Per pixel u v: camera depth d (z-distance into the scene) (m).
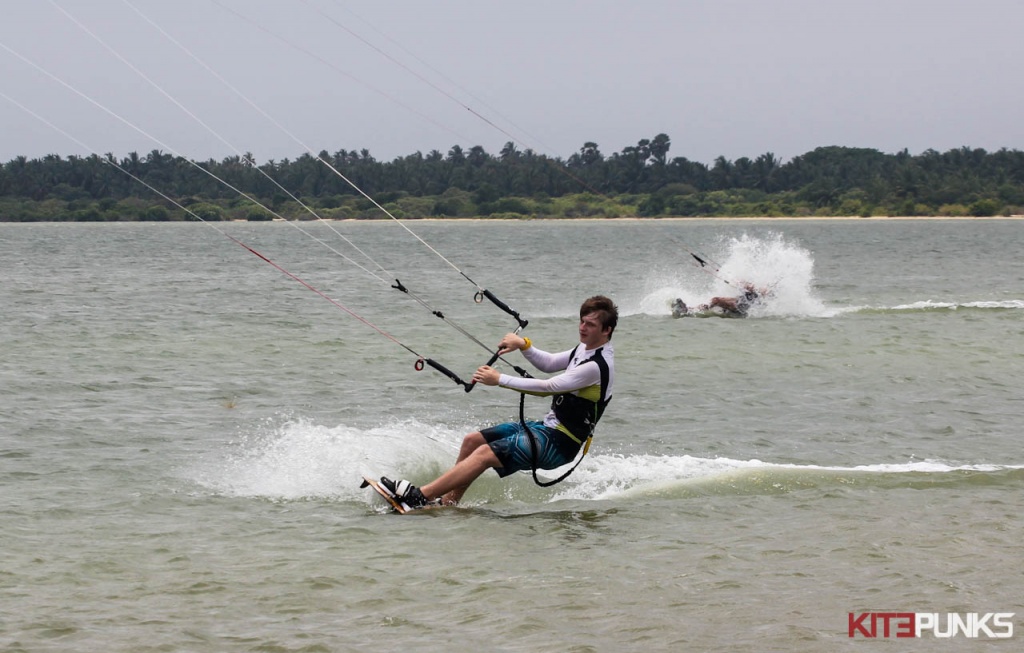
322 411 33.25
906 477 25.16
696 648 15.60
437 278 103.25
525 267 126.69
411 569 18.73
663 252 172.62
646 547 20.11
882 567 18.97
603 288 89.81
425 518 22.00
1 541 19.94
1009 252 163.88
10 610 16.62
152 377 38.94
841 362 44.38
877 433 30.70
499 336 52.72
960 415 33.38
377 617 16.59
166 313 63.06
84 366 41.34
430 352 46.16
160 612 16.66
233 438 29.02
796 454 28.11
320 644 15.58
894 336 53.12
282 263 132.62
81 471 25.36
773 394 36.88
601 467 25.94
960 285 95.00
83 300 72.56
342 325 56.69
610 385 23.02
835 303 74.44
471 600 17.31
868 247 185.12
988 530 21.08
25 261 130.38
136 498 23.08
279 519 21.75
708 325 58.34
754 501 23.39
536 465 22.78
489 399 35.69
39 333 51.94
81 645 15.43
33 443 28.14
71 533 20.53
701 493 24.00
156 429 30.16
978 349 48.31
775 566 19.03
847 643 15.84
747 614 16.84
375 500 23.28
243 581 18.05
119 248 179.25
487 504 23.23
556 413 23.05
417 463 25.88
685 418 32.72
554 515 22.31
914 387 38.44
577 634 16.03
